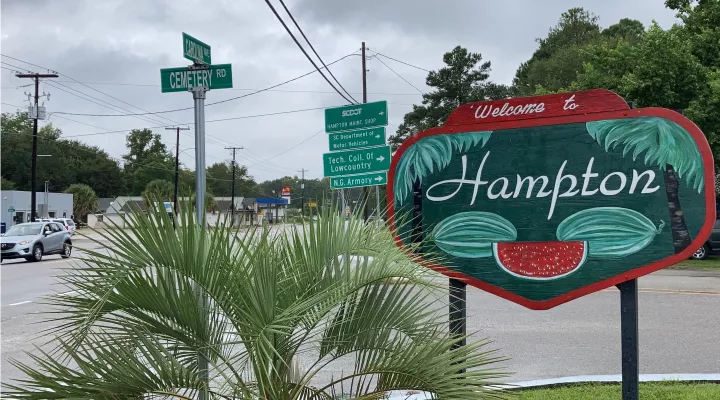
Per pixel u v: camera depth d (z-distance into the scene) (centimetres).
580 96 425
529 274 431
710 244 1978
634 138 409
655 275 1614
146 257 302
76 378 282
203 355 312
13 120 8050
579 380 598
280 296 321
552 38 5916
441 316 348
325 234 333
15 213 4812
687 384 583
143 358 311
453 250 450
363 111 1298
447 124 459
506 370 679
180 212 310
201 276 307
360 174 1298
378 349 325
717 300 1147
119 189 8675
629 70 1995
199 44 477
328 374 641
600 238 415
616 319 984
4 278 1716
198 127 457
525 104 438
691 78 1819
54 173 7775
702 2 2061
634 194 407
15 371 683
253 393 291
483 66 4978
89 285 297
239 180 9938
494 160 445
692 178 392
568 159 425
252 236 323
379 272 321
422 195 462
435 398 308
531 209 433
